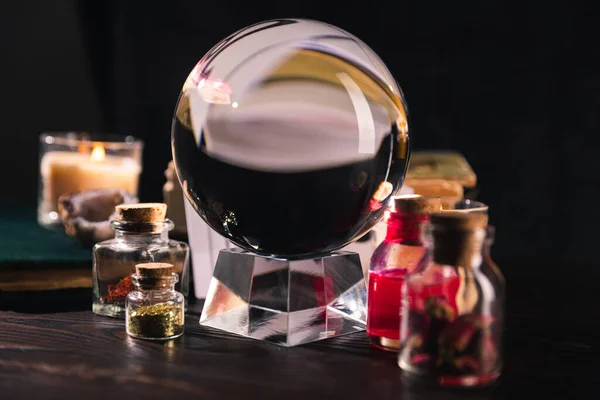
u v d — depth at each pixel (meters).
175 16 1.05
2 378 0.43
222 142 0.45
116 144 0.76
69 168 0.73
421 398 0.41
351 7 1.06
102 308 0.54
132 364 0.45
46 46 1.02
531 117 1.04
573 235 1.05
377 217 0.48
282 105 0.44
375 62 0.47
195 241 0.58
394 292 0.47
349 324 0.50
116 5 1.04
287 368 0.45
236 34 0.47
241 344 0.48
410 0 1.05
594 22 1.02
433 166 0.66
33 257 0.58
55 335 0.49
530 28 1.03
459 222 0.42
